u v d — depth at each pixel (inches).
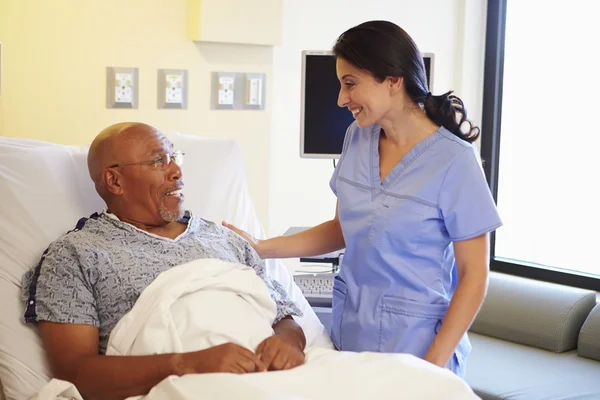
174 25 119.0
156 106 119.4
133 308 72.7
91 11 114.8
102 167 79.5
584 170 140.4
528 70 147.6
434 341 76.4
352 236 81.3
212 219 96.0
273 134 137.3
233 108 123.6
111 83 116.6
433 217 77.5
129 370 68.7
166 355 69.1
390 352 79.2
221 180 98.2
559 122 143.6
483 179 77.1
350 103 77.4
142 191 79.1
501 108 152.1
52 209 82.3
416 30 146.3
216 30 119.0
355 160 83.0
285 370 70.7
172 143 89.0
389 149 81.2
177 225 83.3
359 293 81.4
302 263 138.7
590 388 109.2
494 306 131.0
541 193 146.8
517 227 150.8
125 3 116.3
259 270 85.9
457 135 79.4
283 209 140.3
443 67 149.4
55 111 114.9
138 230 78.6
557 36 143.2
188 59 120.2
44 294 72.6
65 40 114.1
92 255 74.3
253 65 123.8
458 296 76.5
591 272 140.3
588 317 121.4
